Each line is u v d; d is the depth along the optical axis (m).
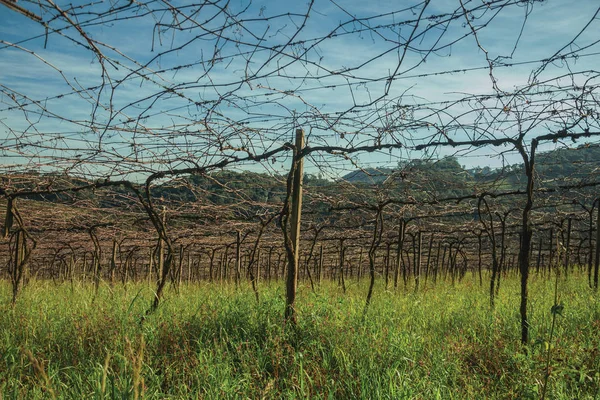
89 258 20.95
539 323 6.04
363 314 6.48
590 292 8.72
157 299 6.62
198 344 5.07
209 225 12.60
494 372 4.71
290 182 6.14
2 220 11.93
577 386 4.32
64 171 7.50
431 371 4.54
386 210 11.02
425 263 22.39
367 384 4.23
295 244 6.09
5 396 3.88
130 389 3.64
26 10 2.55
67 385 4.28
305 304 6.13
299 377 4.58
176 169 7.05
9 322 6.25
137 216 11.57
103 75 3.97
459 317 6.82
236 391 4.11
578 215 11.90
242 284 12.63
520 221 13.16
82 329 5.53
